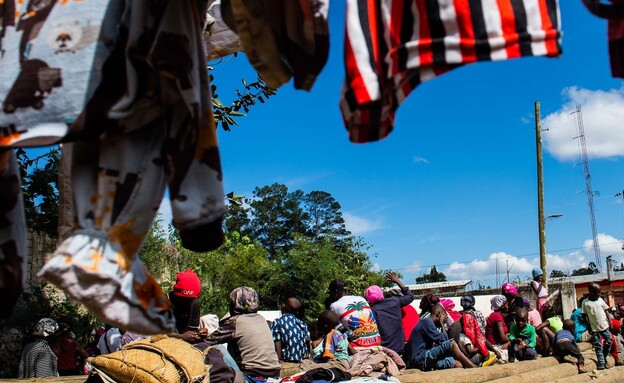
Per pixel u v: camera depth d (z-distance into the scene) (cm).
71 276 142
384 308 788
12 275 169
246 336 541
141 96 154
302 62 158
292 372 633
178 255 1463
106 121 149
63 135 147
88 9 155
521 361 992
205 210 161
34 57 152
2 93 150
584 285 3038
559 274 3275
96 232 148
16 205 171
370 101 149
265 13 163
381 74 152
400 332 789
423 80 147
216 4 242
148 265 1313
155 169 158
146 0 156
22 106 149
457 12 147
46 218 909
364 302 704
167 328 157
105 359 373
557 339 1081
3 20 157
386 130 155
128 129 154
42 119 148
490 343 984
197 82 158
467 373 759
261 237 6475
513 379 837
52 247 973
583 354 1214
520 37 146
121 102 151
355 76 150
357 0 155
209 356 453
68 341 745
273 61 168
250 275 1884
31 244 920
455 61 145
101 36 154
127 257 150
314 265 1909
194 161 162
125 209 152
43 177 848
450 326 864
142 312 151
